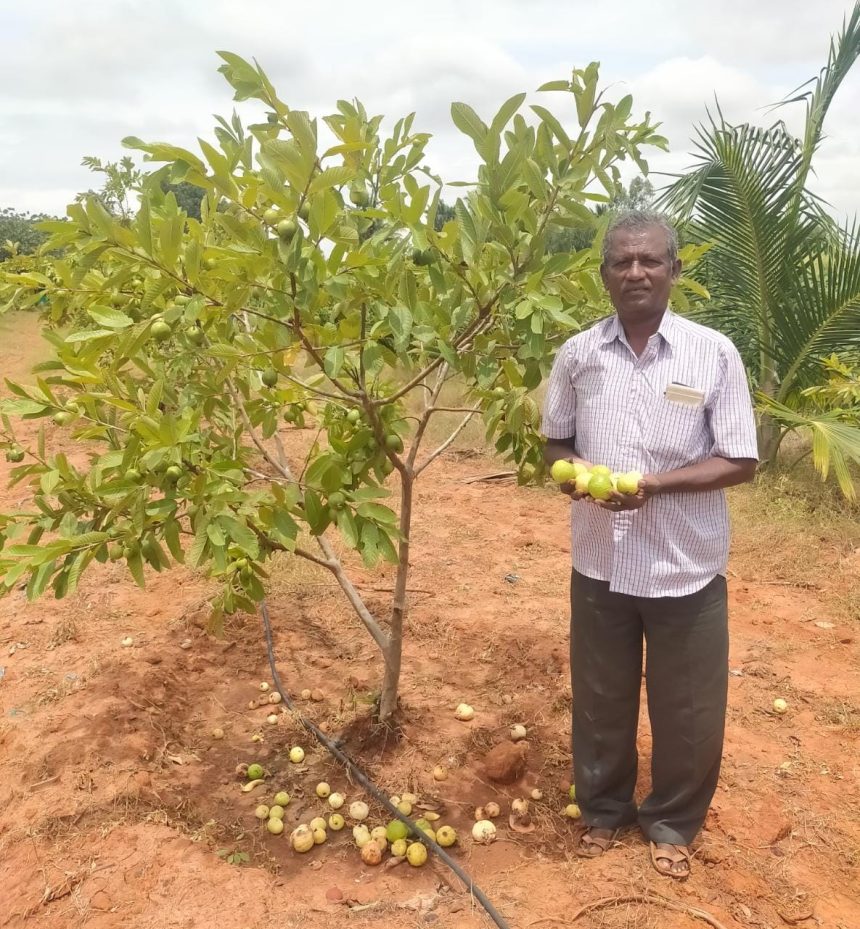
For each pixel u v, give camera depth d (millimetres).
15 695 3836
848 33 7438
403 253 2498
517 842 3037
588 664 2758
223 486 2549
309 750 3678
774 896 2658
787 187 7148
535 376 2797
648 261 2293
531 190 2324
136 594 5113
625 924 2473
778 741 3617
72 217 2195
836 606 5062
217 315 2514
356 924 2525
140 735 3564
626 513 2498
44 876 2674
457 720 3873
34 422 10406
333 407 3500
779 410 6637
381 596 5176
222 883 2670
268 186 2109
